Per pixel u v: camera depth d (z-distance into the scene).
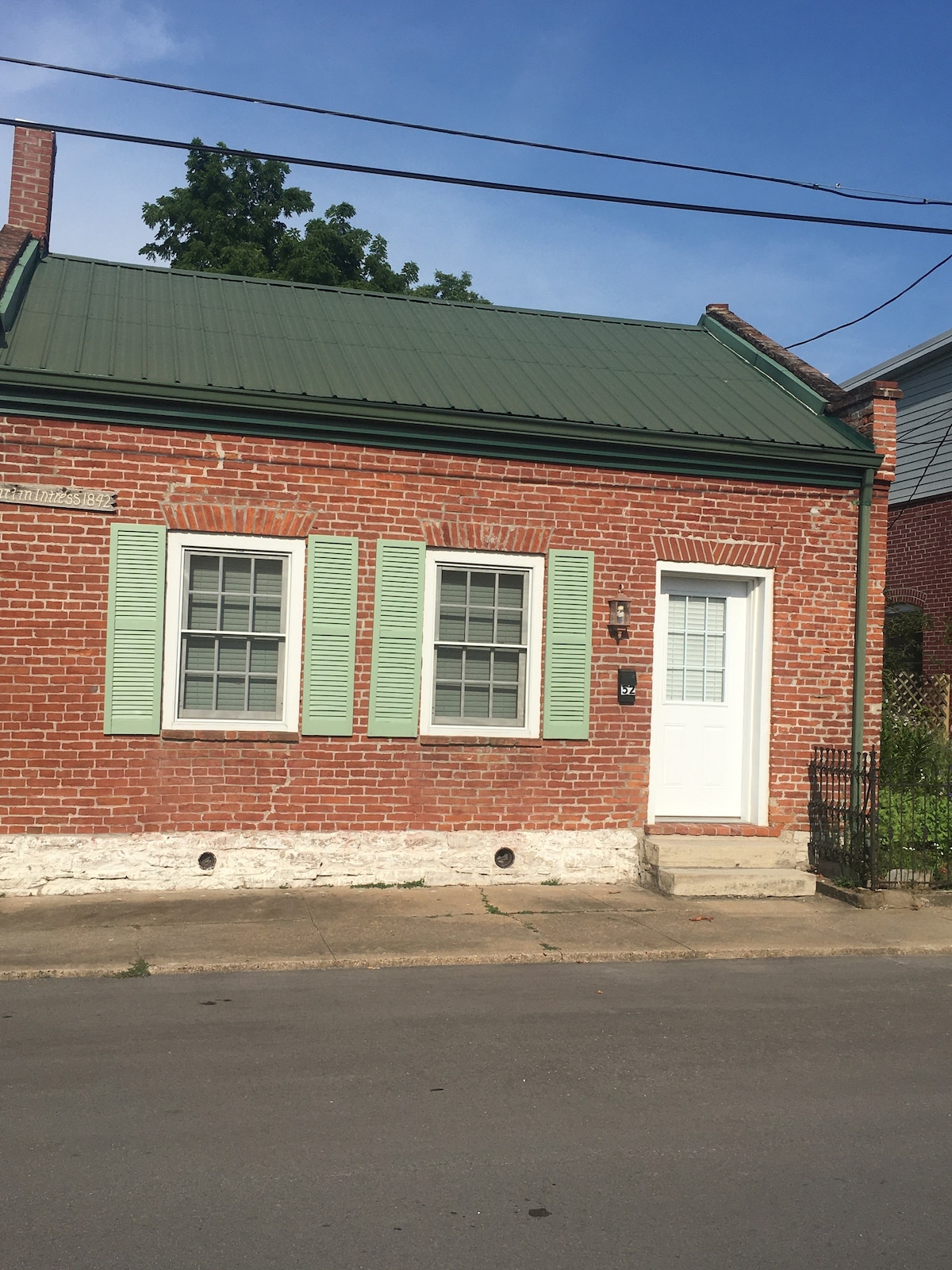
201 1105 4.96
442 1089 5.24
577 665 10.24
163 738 9.27
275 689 9.69
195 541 9.38
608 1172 4.39
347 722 9.66
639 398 11.32
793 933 8.65
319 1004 6.57
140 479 9.20
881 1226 4.00
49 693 9.04
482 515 9.99
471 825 9.98
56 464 9.03
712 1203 4.16
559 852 10.18
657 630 10.63
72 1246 3.74
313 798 9.61
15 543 8.97
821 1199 4.20
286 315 11.84
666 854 10.12
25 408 8.94
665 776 10.80
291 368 10.20
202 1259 3.68
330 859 9.63
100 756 9.14
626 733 10.38
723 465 10.54
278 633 9.65
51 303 10.66
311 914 8.70
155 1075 5.32
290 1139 4.63
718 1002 6.84
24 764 8.99
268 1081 5.28
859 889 9.84
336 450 9.64
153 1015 6.27
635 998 6.89
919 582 16.97
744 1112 5.04
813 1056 5.84
